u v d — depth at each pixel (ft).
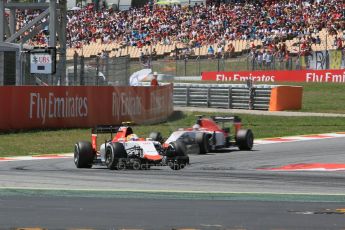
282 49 456.04
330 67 424.46
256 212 86.74
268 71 445.37
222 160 156.25
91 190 108.17
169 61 481.46
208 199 98.32
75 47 620.08
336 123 251.39
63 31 311.47
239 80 455.63
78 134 221.87
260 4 556.10
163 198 99.45
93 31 631.15
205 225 77.66
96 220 80.74
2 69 270.26
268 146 189.47
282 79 440.04
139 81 367.66
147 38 583.58
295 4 531.09
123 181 120.16
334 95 360.48
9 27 322.34
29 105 225.15
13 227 76.13
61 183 117.70
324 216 83.76
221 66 474.90
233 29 536.42
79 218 82.07
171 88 285.84
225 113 287.28
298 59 441.68
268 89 303.27
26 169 143.95
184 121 263.29
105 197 100.58
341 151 173.78
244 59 469.57
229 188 110.63
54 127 230.89
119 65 278.26
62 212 86.48
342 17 490.90
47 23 312.29
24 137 213.66
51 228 75.72
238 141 177.47
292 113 287.69
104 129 146.10
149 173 132.67
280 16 522.47
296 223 78.89
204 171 135.85
